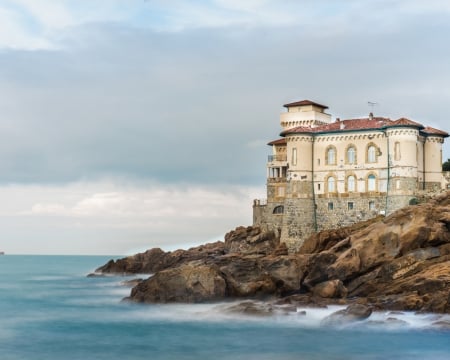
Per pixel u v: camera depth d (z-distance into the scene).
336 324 72.44
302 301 83.12
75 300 104.25
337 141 113.31
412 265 84.62
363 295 85.38
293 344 67.50
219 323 77.19
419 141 111.94
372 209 109.94
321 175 114.12
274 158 124.19
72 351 67.25
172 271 90.31
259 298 88.44
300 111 132.50
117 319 82.81
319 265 89.62
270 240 120.00
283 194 120.81
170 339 71.12
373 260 87.06
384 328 68.75
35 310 93.75
